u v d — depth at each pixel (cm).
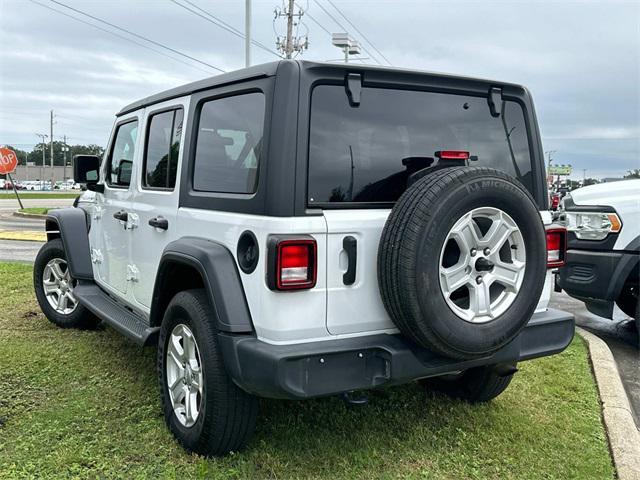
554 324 321
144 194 382
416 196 254
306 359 250
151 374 412
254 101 279
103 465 291
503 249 278
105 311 425
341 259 264
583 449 328
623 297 603
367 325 273
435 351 262
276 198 253
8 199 3634
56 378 402
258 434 323
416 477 289
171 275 334
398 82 285
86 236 506
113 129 465
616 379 433
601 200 535
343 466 296
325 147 265
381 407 368
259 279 260
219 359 280
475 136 314
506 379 366
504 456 315
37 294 547
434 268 250
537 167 335
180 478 282
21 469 284
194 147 329
